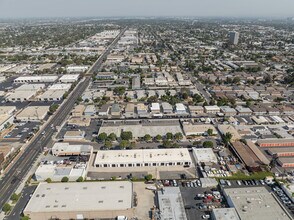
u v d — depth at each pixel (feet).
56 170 419.54
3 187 399.65
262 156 465.47
